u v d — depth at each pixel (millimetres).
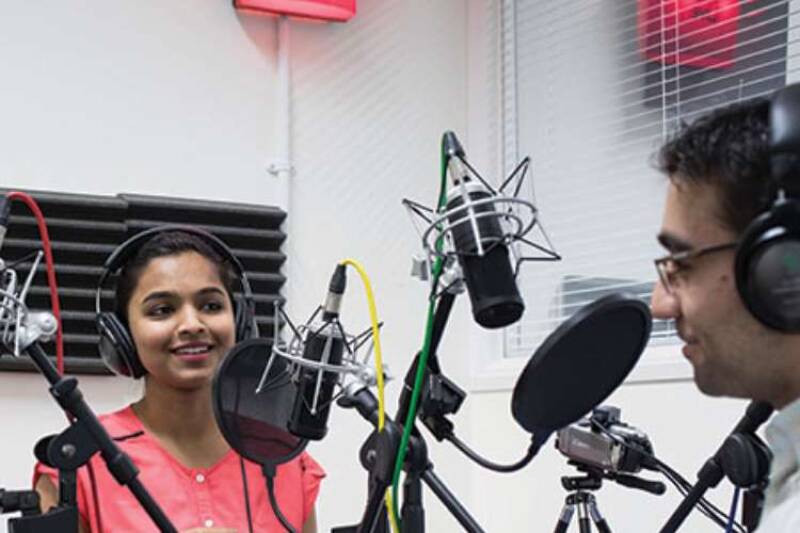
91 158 3057
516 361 3451
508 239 1333
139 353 2076
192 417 2117
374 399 1510
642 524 2893
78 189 3031
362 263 3391
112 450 1564
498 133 3596
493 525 3406
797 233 980
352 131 3422
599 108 3303
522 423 1328
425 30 3584
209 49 3242
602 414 1914
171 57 3188
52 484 1966
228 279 2135
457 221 1330
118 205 2994
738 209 1035
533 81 3541
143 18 3162
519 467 1400
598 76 3316
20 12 3018
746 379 1064
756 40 2822
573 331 1273
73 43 3068
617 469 1867
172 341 2053
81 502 2004
